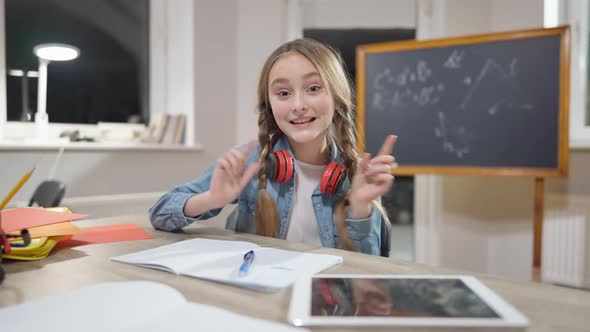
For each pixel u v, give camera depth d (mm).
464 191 2664
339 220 985
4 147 1791
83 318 404
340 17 2822
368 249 972
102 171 2125
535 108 2135
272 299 511
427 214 2744
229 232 980
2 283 572
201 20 2520
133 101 2551
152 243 846
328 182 994
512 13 2531
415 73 2396
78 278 599
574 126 2492
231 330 382
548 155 2111
